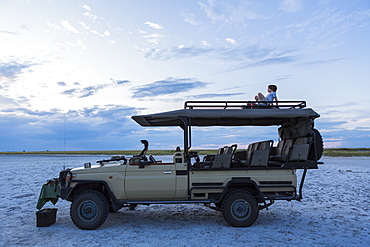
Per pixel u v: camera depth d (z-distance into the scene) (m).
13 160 41.88
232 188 6.80
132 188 6.58
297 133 7.13
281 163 7.02
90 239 5.78
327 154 56.62
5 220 7.45
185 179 6.64
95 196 6.49
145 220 7.39
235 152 8.59
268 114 6.62
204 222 7.17
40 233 6.26
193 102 6.86
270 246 5.34
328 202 9.63
